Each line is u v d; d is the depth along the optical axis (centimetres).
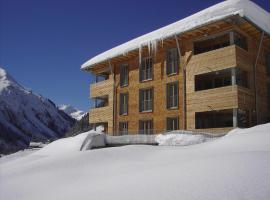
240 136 835
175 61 2030
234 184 406
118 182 545
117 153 916
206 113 1928
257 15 1848
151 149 950
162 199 407
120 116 2336
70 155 954
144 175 561
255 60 1870
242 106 1664
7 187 682
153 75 2139
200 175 477
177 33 1861
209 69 1781
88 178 653
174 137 1495
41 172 789
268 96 1983
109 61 2397
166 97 2025
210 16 1742
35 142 3166
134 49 2125
